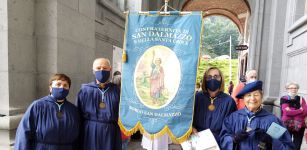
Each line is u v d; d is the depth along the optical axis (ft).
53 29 13.05
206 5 64.44
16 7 11.55
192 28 9.20
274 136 7.48
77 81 15.31
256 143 7.62
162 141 13.10
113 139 9.91
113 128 9.91
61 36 13.47
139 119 9.41
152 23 9.53
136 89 9.55
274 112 26.22
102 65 9.75
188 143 9.02
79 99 9.84
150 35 9.53
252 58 32.71
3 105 11.23
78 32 15.40
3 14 11.02
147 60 9.52
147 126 9.32
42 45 13.12
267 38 31.48
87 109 9.65
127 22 9.80
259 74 31.83
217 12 68.80
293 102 14.25
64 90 8.60
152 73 9.45
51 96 8.72
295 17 23.79
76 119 9.00
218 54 151.33
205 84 9.69
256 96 8.01
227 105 9.22
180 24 9.32
